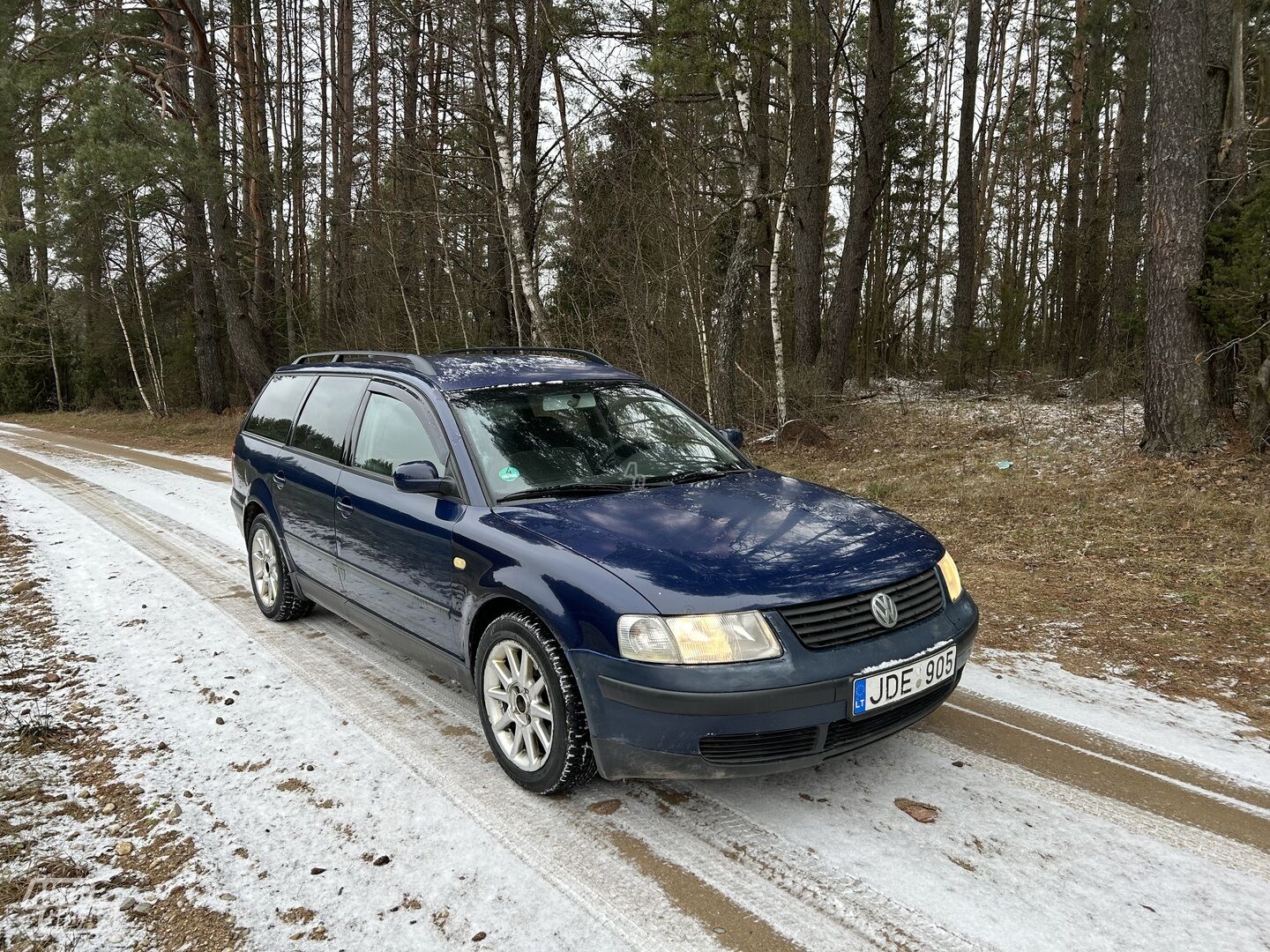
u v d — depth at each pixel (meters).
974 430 12.64
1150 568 6.25
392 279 21.67
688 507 3.53
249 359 24.78
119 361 37.12
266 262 26.64
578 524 3.32
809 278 16.28
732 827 3.00
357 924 2.50
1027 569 6.46
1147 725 3.82
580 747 3.05
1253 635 4.92
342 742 3.71
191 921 2.53
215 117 22.61
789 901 2.57
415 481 3.64
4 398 39.81
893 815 3.06
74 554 7.41
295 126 27.70
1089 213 20.55
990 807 3.11
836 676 2.81
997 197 28.78
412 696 4.20
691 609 2.80
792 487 3.94
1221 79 9.15
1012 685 4.31
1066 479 9.08
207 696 4.22
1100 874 2.69
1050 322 24.64
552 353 5.13
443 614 3.70
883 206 26.72
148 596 6.07
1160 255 9.02
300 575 5.13
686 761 2.81
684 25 11.05
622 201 15.45
